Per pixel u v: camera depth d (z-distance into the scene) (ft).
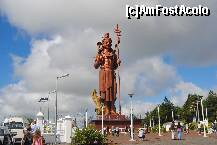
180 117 400.88
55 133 151.02
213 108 393.91
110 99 225.15
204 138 151.33
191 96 404.36
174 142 133.69
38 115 172.35
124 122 220.84
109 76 226.58
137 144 132.05
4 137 95.66
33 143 65.51
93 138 120.26
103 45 229.45
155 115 413.59
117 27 233.14
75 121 190.90
